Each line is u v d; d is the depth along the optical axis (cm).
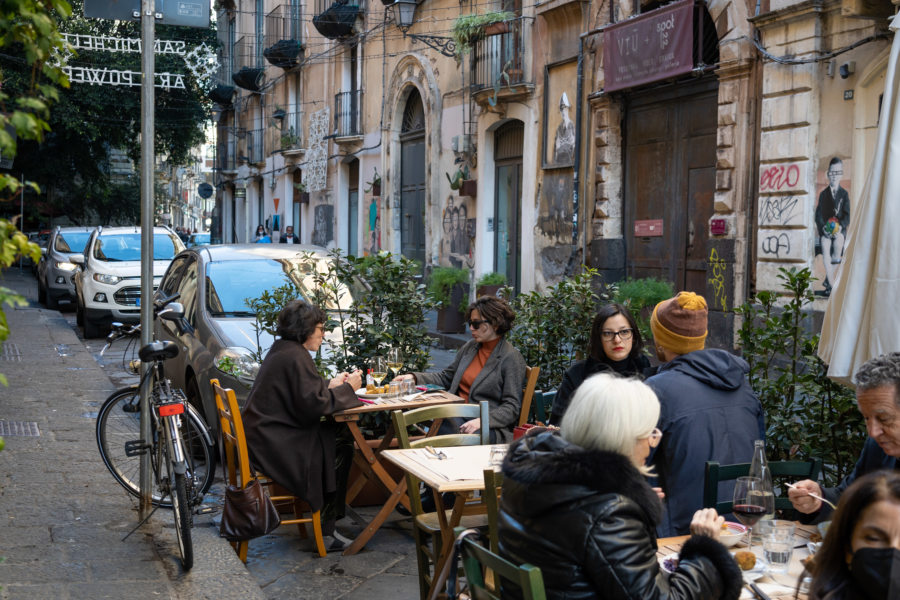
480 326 623
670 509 392
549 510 268
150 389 582
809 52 1088
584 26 1548
